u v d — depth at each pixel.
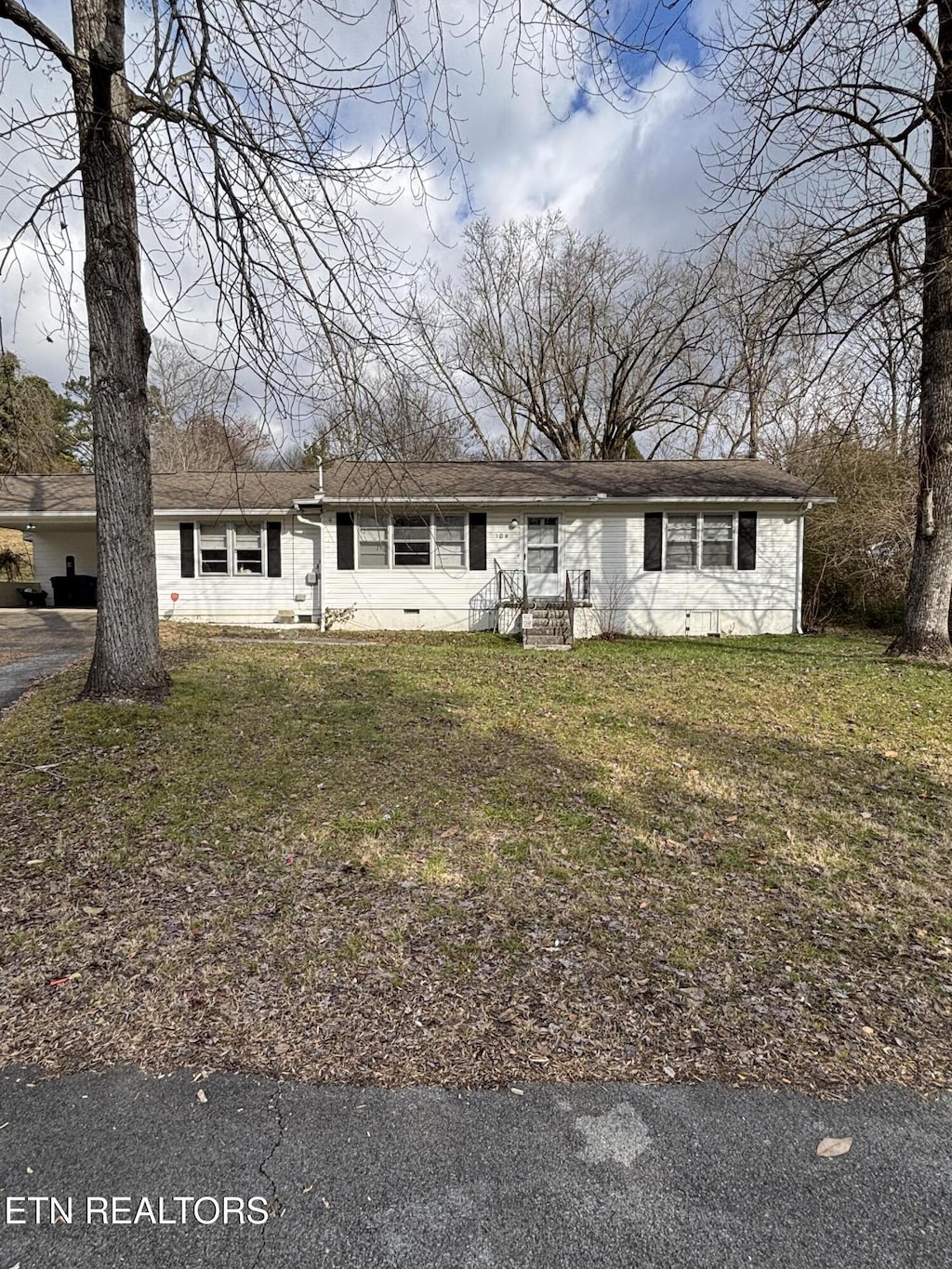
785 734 6.37
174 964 2.72
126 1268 1.55
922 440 9.84
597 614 13.98
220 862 3.62
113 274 5.99
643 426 26.06
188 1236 1.62
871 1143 1.90
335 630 14.23
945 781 5.15
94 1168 1.81
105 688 6.42
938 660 9.95
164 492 15.53
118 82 5.67
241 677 8.15
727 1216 1.67
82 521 15.60
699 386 24.03
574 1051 2.25
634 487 14.55
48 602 18.22
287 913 3.12
